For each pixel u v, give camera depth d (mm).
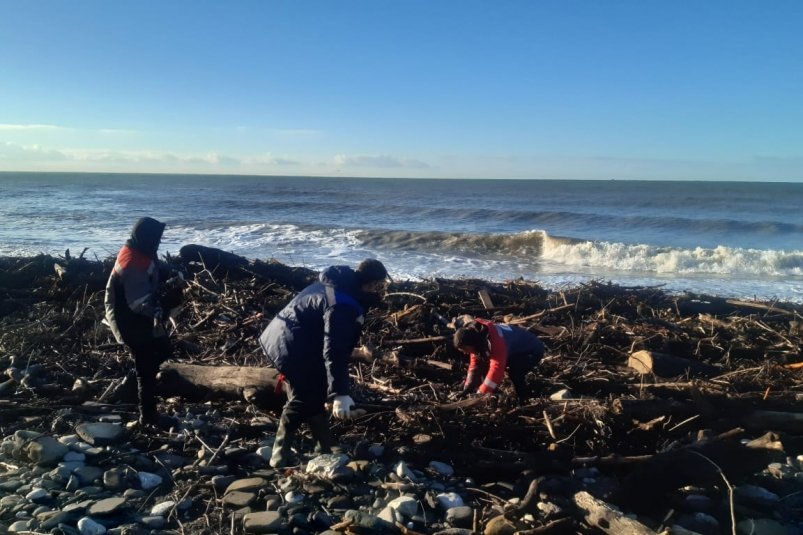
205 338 7184
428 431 4758
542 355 5344
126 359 6484
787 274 16969
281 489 4129
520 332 5238
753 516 3984
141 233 4508
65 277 8781
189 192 59906
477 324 5180
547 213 33219
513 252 20734
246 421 5234
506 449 4781
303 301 4160
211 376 5426
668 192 65000
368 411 5035
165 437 4852
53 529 3533
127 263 4477
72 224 27438
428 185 99438
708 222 29172
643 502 4039
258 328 7352
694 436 4609
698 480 4012
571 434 4578
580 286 9148
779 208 40281
